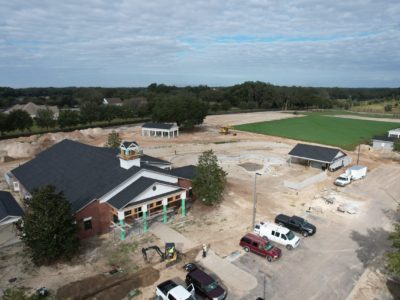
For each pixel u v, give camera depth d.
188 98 109.94
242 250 32.00
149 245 32.81
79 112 129.12
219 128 117.00
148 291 25.64
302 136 100.94
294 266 29.52
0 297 24.25
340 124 129.25
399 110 193.25
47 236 28.03
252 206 43.34
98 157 43.09
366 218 40.34
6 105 199.25
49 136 89.88
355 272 28.73
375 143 81.88
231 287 26.30
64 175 41.50
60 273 28.25
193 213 40.50
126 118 138.88
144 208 34.59
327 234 35.94
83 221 33.72
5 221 32.97
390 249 32.75
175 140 94.31
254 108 198.12
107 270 28.67
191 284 25.25
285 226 36.91
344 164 65.81
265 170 61.94
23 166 48.03
